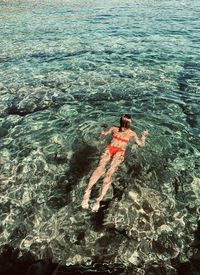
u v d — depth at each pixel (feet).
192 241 17.61
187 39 56.85
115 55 48.06
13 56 48.88
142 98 33.91
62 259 16.84
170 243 17.52
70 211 19.56
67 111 31.35
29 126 28.91
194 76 39.65
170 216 19.03
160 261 16.63
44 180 22.15
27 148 25.59
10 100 34.04
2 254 17.24
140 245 17.39
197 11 87.71
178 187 21.26
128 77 39.40
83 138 26.37
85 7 96.53
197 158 24.25
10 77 40.32
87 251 17.19
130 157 23.67
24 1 108.37
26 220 19.08
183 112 31.07
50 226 18.63
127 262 16.60
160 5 100.73
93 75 40.11
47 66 44.09
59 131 27.78
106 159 21.04
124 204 19.76
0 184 21.80
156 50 50.31
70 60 46.26
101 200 20.03
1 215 19.45
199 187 21.30
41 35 61.67
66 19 77.46
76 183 21.76
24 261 16.83
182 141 26.32
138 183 21.38
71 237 17.92
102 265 16.49
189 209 19.54
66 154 24.56
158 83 37.65
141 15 82.33
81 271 16.22
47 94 35.19
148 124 28.63
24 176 22.56
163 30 64.28
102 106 32.27
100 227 18.39
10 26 69.82
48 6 98.32
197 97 34.12
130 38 58.08
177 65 43.45
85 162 23.54
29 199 20.61
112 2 107.96
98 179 21.80
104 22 73.31
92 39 57.82
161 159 23.85
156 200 20.08
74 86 37.09
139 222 18.62
